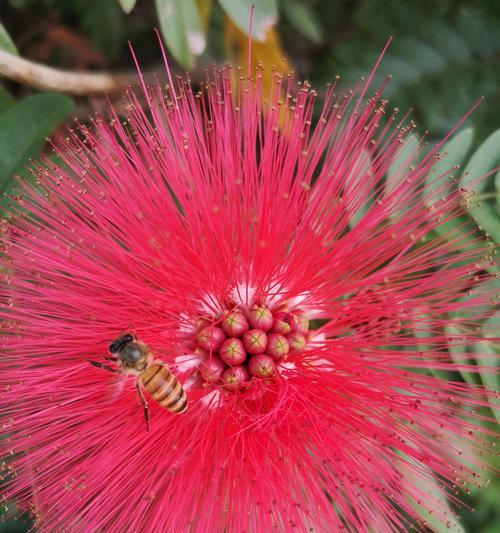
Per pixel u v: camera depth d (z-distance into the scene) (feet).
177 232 0.31
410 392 0.30
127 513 0.30
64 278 0.31
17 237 0.31
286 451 0.30
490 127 0.43
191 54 0.35
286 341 0.32
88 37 0.50
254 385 0.31
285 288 0.34
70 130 0.32
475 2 0.44
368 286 0.31
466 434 0.30
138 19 0.51
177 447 0.30
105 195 0.31
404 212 0.32
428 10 0.45
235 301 0.33
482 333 0.32
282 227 0.31
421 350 0.31
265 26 0.35
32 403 0.31
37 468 0.30
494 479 0.41
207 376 0.31
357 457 0.30
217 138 0.31
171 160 0.31
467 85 0.43
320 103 0.45
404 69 0.44
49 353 0.31
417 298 0.31
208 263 0.31
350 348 0.31
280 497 0.29
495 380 0.31
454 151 0.35
